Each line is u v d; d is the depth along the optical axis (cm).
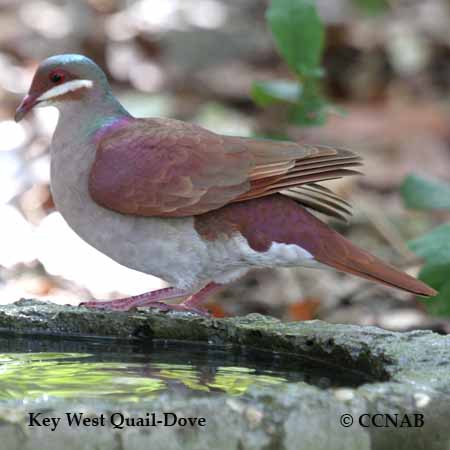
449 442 749
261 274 1523
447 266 1201
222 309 1363
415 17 2361
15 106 1820
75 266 1465
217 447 689
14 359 900
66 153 1009
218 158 970
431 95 2156
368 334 886
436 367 817
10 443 664
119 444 675
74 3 2208
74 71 1012
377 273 955
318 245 968
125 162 977
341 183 1711
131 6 2233
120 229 990
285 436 701
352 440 719
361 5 2320
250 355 929
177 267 998
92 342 963
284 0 1291
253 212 974
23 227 1533
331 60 2214
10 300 1378
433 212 1689
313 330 909
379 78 2189
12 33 2056
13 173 1636
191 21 2202
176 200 966
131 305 998
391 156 1889
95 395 768
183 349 950
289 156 960
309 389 726
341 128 1983
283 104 1433
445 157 1902
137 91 2038
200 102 2017
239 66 2148
